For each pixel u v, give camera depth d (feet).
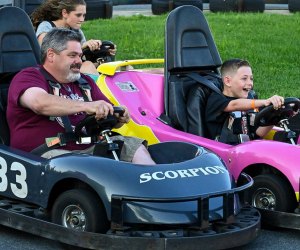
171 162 19.34
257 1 82.12
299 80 42.27
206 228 17.08
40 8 26.86
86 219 17.24
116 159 18.35
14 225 18.47
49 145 19.06
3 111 20.57
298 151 19.88
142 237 16.49
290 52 50.52
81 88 20.11
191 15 24.34
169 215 16.89
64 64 19.43
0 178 19.49
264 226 20.25
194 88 23.45
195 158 18.24
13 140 19.66
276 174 20.16
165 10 84.02
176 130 22.75
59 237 17.47
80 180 17.44
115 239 16.62
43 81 19.42
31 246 18.35
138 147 18.95
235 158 20.61
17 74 19.54
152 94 24.21
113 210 16.84
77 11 26.71
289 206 19.77
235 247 18.58
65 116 19.36
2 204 19.13
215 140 22.45
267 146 20.25
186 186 17.19
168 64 23.75
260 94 37.99
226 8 82.28
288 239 19.40
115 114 18.57
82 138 18.94
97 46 27.02
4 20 21.35
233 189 17.60
